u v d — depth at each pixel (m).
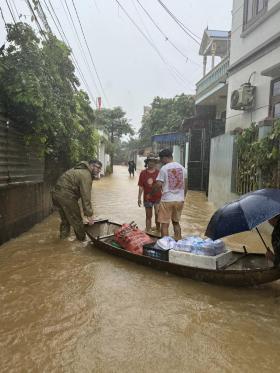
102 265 6.23
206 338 3.97
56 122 8.45
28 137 8.24
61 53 10.14
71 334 4.00
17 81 7.42
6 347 3.74
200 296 5.05
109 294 5.07
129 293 5.11
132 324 4.24
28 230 8.80
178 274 5.70
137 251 6.51
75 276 5.73
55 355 3.61
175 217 7.58
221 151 12.89
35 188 9.42
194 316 4.48
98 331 4.07
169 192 7.39
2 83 7.45
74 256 6.70
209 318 4.44
